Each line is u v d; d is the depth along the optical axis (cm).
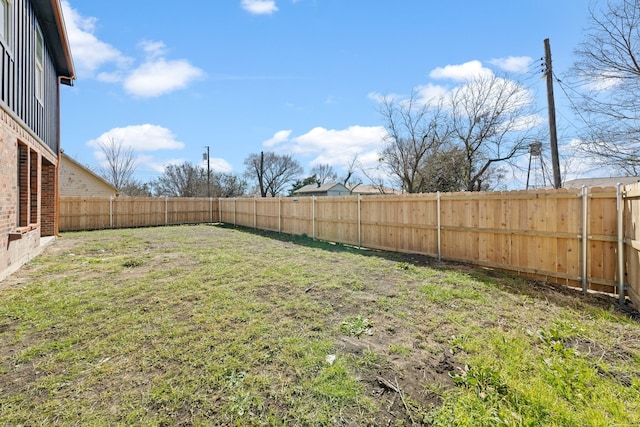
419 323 330
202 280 484
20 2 581
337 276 509
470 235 591
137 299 398
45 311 355
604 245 429
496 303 386
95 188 1872
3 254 484
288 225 1160
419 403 204
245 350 268
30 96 641
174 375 232
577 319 340
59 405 200
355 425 186
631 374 235
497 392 210
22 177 618
